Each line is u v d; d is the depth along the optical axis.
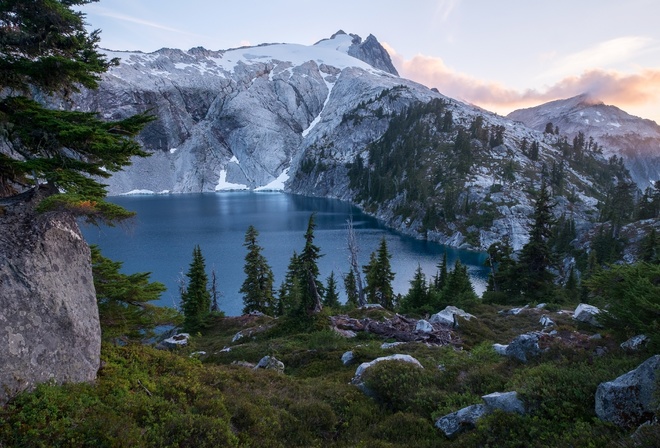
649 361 7.68
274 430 9.93
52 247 9.32
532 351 12.01
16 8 8.99
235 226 133.25
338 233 122.12
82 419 7.55
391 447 9.38
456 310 28.17
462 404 10.95
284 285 55.47
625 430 7.07
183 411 9.24
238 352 23.02
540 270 40.50
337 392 13.05
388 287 50.41
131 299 14.94
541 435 7.86
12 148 10.05
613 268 11.61
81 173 10.47
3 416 6.98
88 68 9.90
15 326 7.97
